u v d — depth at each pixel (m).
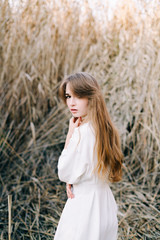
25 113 2.11
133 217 1.68
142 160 2.07
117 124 2.06
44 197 1.81
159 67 2.00
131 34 2.14
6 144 1.93
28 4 1.98
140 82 2.07
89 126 0.98
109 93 2.20
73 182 0.98
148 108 2.01
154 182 1.98
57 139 2.05
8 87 2.01
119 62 2.13
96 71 2.17
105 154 0.99
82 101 1.00
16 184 1.86
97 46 2.19
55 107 2.15
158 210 1.74
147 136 2.08
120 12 2.17
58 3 2.09
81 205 0.98
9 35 1.96
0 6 1.91
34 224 1.61
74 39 2.18
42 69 2.11
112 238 1.04
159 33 2.04
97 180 1.00
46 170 1.97
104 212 1.00
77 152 0.96
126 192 1.92
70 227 0.98
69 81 1.01
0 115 1.97
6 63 1.98
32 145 2.02
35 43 2.03
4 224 1.59
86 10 2.18
